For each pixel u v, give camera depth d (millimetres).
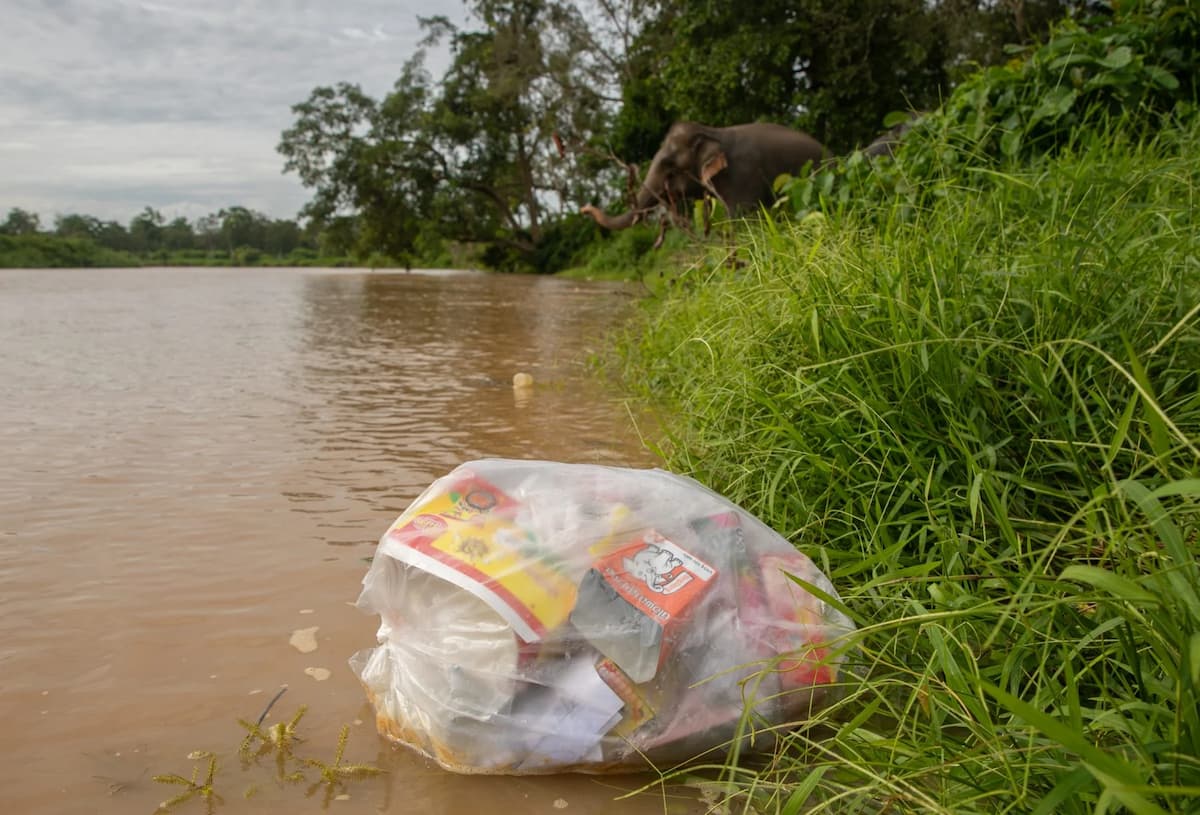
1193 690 1160
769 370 2922
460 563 1661
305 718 1779
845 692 1809
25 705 1790
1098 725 1375
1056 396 2414
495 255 36219
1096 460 2275
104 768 1594
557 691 1607
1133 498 1315
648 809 1541
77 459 3617
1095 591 1583
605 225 10016
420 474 3445
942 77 17391
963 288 2785
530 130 33062
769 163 9531
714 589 1726
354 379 5793
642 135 24047
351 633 2117
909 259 2953
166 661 1976
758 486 2656
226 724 1745
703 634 1681
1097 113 5020
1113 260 2664
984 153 5016
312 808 1504
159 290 16859
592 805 1550
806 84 17953
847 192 5145
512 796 1566
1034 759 1374
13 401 4820
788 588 1840
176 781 1543
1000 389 2525
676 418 4031
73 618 2172
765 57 16453
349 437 4059
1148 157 4004
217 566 2504
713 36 17234
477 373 6082
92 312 11086
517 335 8602
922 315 2504
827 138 17125
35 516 2908
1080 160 4203
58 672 1920
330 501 3105
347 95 34125
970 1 17328
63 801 1497
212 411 4641
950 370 2445
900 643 1900
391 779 1600
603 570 1693
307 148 34031
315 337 8383
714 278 4789
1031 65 5277
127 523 2852
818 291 2961
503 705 1589
